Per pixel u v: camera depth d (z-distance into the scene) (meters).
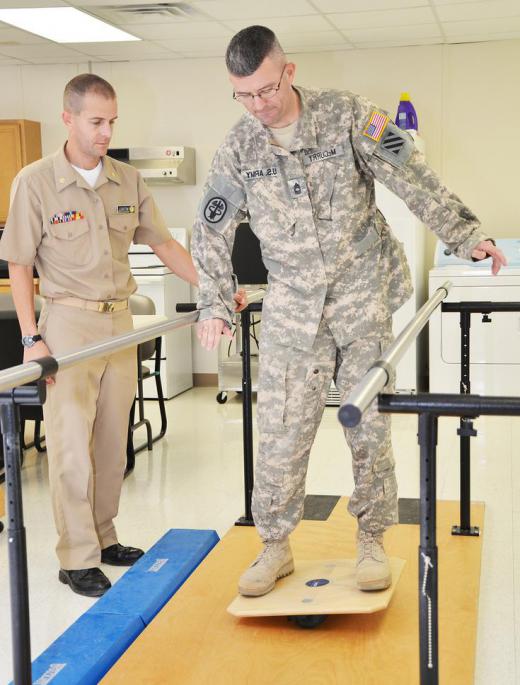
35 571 3.27
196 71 7.18
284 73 2.21
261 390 2.48
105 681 2.20
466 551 3.10
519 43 6.64
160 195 7.37
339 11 5.59
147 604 2.65
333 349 2.46
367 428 2.45
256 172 2.36
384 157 2.30
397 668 2.21
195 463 4.88
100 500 3.26
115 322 3.06
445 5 5.48
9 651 2.62
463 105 6.80
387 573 2.49
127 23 5.84
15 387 1.64
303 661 2.26
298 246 2.35
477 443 5.09
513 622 2.70
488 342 6.11
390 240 2.48
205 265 2.48
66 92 2.89
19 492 1.65
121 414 3.18
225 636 2.43
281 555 2.62
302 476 2.56
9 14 5.55
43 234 2.97
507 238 6.64
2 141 7.23
